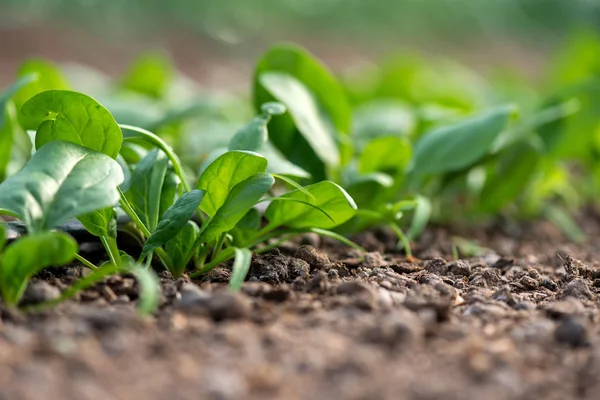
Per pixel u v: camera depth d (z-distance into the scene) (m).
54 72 0.95
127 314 0.68
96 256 0.79
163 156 0.78
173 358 0.65
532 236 1.00
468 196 1.04
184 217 0.72
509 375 0.65
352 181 0.86
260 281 0.76
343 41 3.50
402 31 3.71
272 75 0.88
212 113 1.15
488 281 0.79
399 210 0.86
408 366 0.65
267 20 3.35
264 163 0.73
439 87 1.55
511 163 0.97
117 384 0.63
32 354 0.65
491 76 2.28
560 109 0.99
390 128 1.05
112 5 2.98
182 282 0.74
